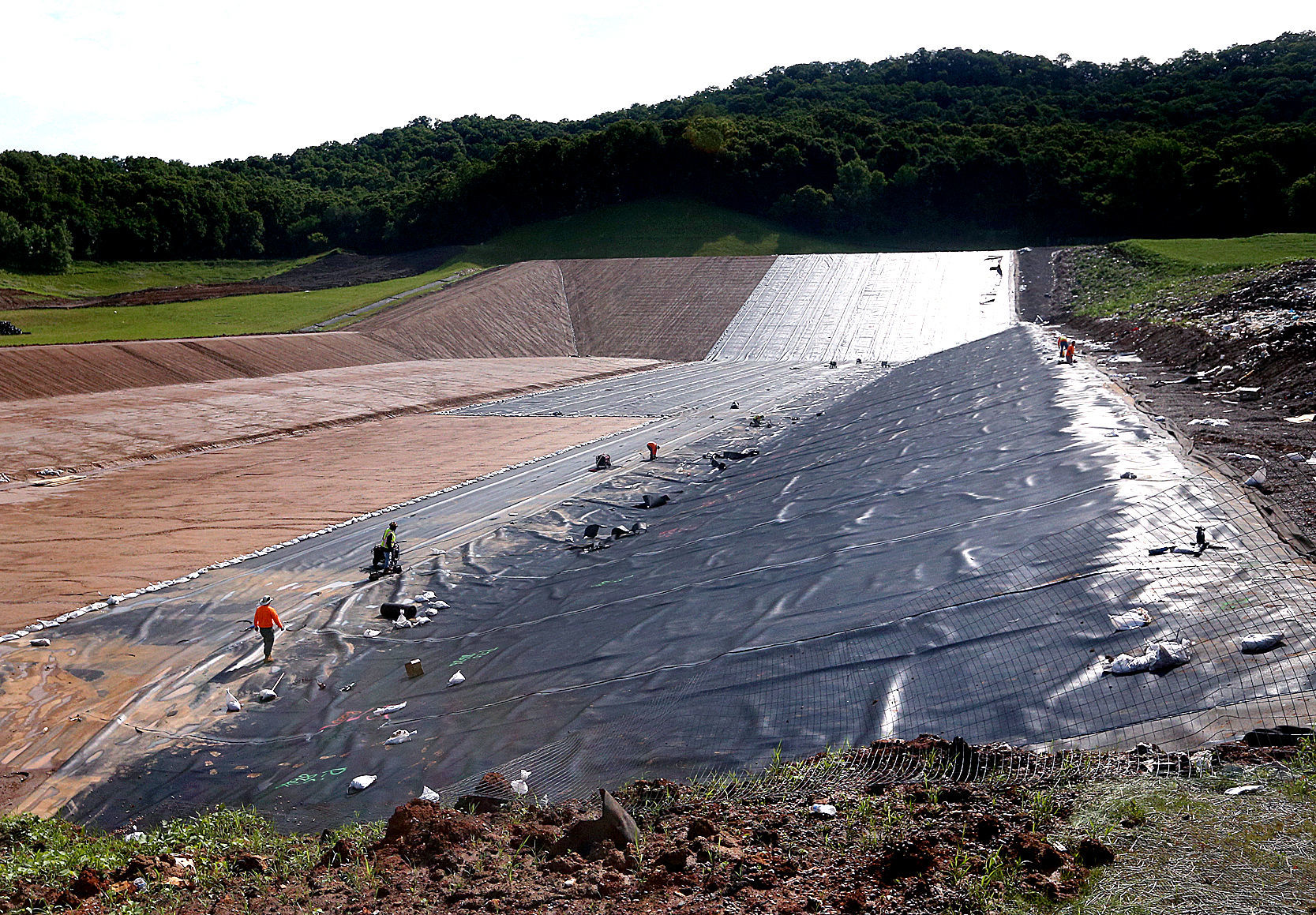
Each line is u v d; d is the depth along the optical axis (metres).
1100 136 123.00
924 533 17.25
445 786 12.27
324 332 71.06
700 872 7.27
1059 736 9.26
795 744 10.61
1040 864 6.80
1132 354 36.16
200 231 126.69
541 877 7.44
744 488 28.58
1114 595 11.70
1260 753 7.82
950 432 26.81
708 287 87.38
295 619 20.92
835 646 13.04
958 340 68.31
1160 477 15.72
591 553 24.34
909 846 7.10
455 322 78.62
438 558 24.86
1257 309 33.75
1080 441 20.22
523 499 31.59
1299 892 6.05
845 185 123.62
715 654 14.12
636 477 33.81
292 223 139.88
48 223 112.94
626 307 85.62
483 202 130.62
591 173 132.75
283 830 11.94
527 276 92.25
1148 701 9.28
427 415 51.22
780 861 7.36
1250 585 10.91
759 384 59.03
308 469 37.44
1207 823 6.99
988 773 8.48
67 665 18.84
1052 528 14.60
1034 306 70.69
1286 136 100.94
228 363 60.09
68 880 8.80
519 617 19.66
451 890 7.36
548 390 59.97
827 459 29.42
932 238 120.00
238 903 7.80
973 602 12.95
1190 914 5.99
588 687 14.46
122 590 23.20
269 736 15.45
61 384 51.56
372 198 143.00
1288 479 15.01
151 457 39.38
